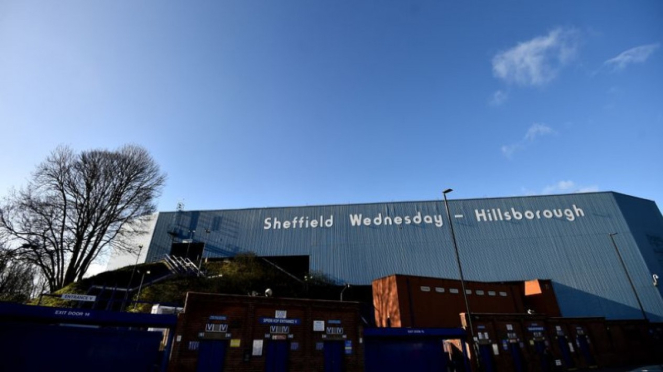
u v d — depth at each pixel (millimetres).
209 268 43094
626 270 42469
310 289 43406
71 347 12648
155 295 31359
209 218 51594
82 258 36031
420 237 48281
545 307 40000
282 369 14945
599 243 46562
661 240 48938
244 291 37531
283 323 15789
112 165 40875
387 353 17906
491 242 47438
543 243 46938
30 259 32438
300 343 15727
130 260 48562
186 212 52156
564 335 24078
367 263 46562
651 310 41500
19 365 11719
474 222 49188
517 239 47469
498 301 36844
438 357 19188
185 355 13672
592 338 25641
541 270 45031
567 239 47094
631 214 49781
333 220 50469
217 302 15070
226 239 49594
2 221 32188
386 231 49000
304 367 15328
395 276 31078
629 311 41656
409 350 18562
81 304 26984
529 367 20812
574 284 43875
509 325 21750
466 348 19469
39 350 12156
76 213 36719
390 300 31281
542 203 50250
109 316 13352
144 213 43344
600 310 41969
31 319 12633
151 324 14008
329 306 17000
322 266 46719
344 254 47469
